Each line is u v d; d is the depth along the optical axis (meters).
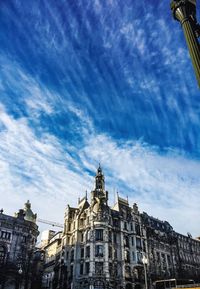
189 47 9.41
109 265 60.34
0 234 60.12
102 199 68.75
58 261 73.56
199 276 78.88
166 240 80.62
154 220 82.75
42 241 101.25
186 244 88.00
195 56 9.05
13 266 57.28
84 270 60.03
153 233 77.25
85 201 74.12
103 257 60.22
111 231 66.06
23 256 60.53
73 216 75.31
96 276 57.41
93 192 71.44
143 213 80.38
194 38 9.41
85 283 58.12
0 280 54.72
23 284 57.44
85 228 66.31
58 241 80.25
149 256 70.81
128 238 69.06
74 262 63.38
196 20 10.17
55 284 68.69
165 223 86.69
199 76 8.70
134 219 73.38
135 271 64.50
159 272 70.19
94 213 66.19
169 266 75.25
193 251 88.94
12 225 62.62
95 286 56.34
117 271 61.72
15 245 60.94
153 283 58.72
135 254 66.56
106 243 62.06
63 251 70.88
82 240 66.38
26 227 64.75
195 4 10.31
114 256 63.09
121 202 75.12
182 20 10.01
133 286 61.75
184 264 81.25
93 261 59.59
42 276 80.44
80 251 64.75
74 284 59.88
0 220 61.19
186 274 76.00
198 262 87.81
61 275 66.38
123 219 70.75
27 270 59.50
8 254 58.78
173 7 10.48
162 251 76.62
